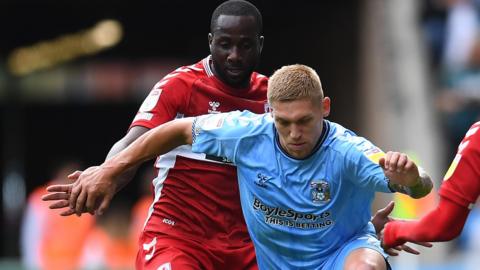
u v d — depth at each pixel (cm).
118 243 5744
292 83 1798
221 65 2100
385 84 5697
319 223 1905
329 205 1889
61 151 9525
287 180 1892
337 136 1886
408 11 5703
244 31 2075
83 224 4650
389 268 1908
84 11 7656
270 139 1912
